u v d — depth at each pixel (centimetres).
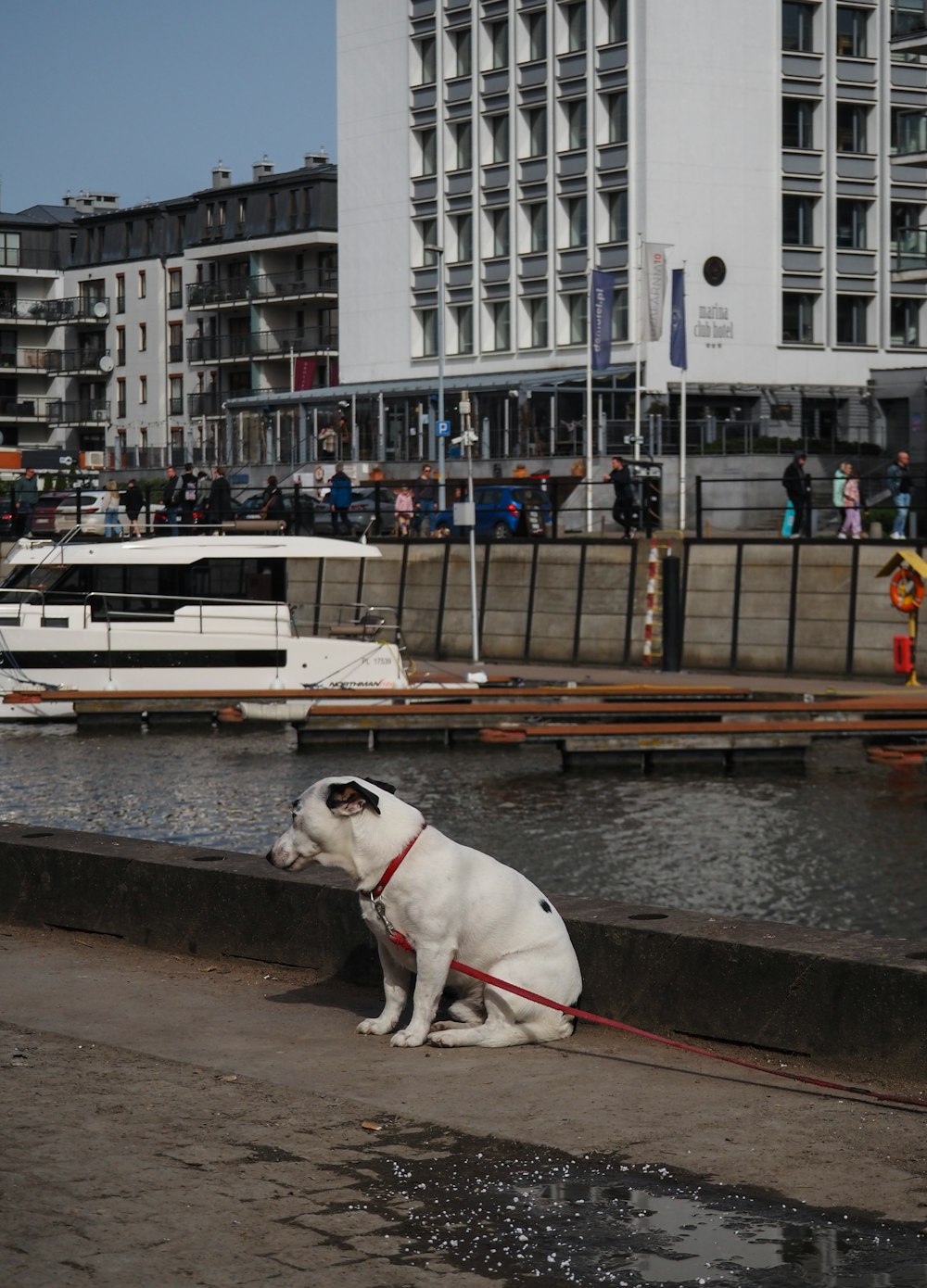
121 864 1059
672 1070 761
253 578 3356
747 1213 577
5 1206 575
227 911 1002
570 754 2708
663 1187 602
